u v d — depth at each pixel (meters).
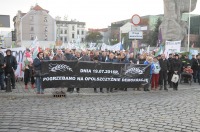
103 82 13.03
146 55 16.23
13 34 40.84
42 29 115.81
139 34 16.03
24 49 17.44
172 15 31.05
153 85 14.62
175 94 13.03
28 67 13.94
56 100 10.92
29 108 9.20
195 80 18.62
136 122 7.49
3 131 6.43
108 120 7.65
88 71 12.75
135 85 13.65
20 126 6.88
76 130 6.61
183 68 18.09
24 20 113.31
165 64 14.62
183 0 32.03
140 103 10.35
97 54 17.02
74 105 9.81
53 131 6.50
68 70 12.48
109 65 13.05
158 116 8.26
